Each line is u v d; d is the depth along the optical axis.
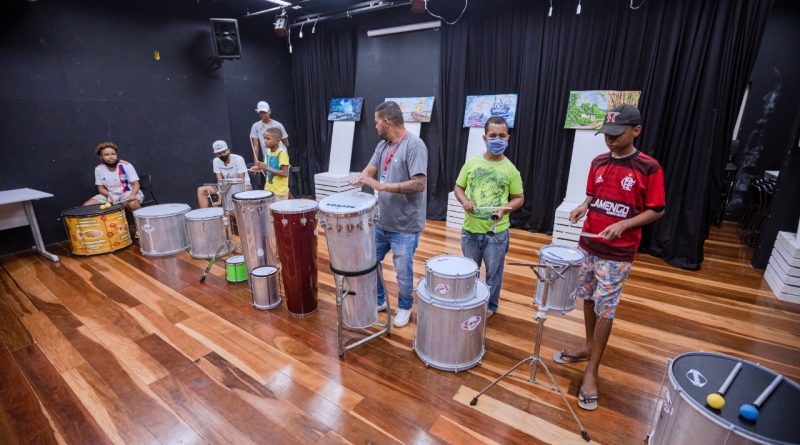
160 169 4.94
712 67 3.31
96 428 1.70
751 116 5.06
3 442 1.63
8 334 2.42
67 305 2.79
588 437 1.63
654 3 3.58
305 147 7.02
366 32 5.51
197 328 2.49
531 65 4.34
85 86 4.22
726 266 3.63
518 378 2.02
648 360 2.19
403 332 2.47
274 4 5.53
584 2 3.92
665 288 3.13
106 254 3.81
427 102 5.06
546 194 4.53
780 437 1.09
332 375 2.05
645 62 3.72
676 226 3.62
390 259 3.72
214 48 4.95
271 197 2.95
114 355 2.21
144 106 4.70
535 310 2.76
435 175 5.23
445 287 1.93
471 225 2.35
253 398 1.88
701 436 1.21
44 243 4.10
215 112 5.38
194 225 3.59
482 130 4.74
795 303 2.88
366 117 5.80
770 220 3.46
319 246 4.17
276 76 6.61
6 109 3.75
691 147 3.49
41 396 1.89
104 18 4.27
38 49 3.88
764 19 3.14
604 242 1.73
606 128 1.63
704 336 2.44
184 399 1.87
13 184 3.86
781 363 2.18
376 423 1.73
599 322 1.79
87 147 4.30
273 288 2.73
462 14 4.62
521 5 4.30
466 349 2.04
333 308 2.77
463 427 1.71
